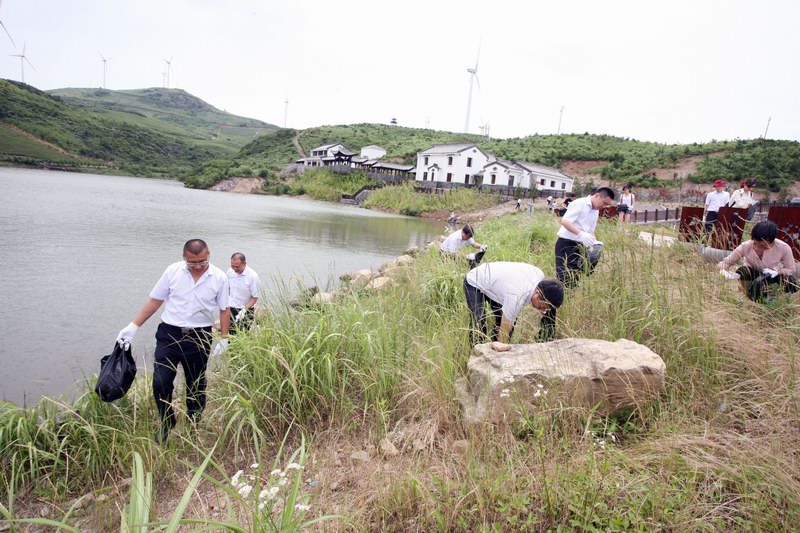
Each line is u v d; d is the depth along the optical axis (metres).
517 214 28.33
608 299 4.45
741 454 2.62
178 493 3.33
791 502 2.29
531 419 3.09
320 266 14.73
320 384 3.99
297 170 73.56
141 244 16.47
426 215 43.06
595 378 3.13
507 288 3.96
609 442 2.94
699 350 3.61
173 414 4.00
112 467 3.67
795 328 3.79
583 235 5.15
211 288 4.07
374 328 4.68
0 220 19.50
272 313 4.72
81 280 11.02
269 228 24.42
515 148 73.75
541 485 2.57
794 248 5.66
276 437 3.75
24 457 3.58
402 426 3.72
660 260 4.71
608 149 68.00
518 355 3.46
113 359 3.76
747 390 3.31
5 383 5.83
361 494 2.86
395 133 106.06
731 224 6.23
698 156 53.50
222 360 4.28
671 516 2.33
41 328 7.81
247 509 2.51
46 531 3.14
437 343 4.45
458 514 2.53
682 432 2.94
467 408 3.45
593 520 2.33
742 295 4.51
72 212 24.19
